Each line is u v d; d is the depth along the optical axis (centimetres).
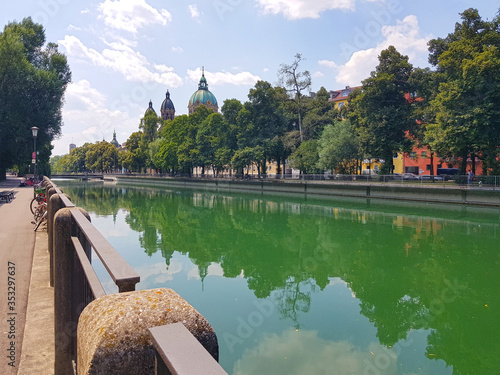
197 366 83
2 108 3459
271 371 575
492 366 595
